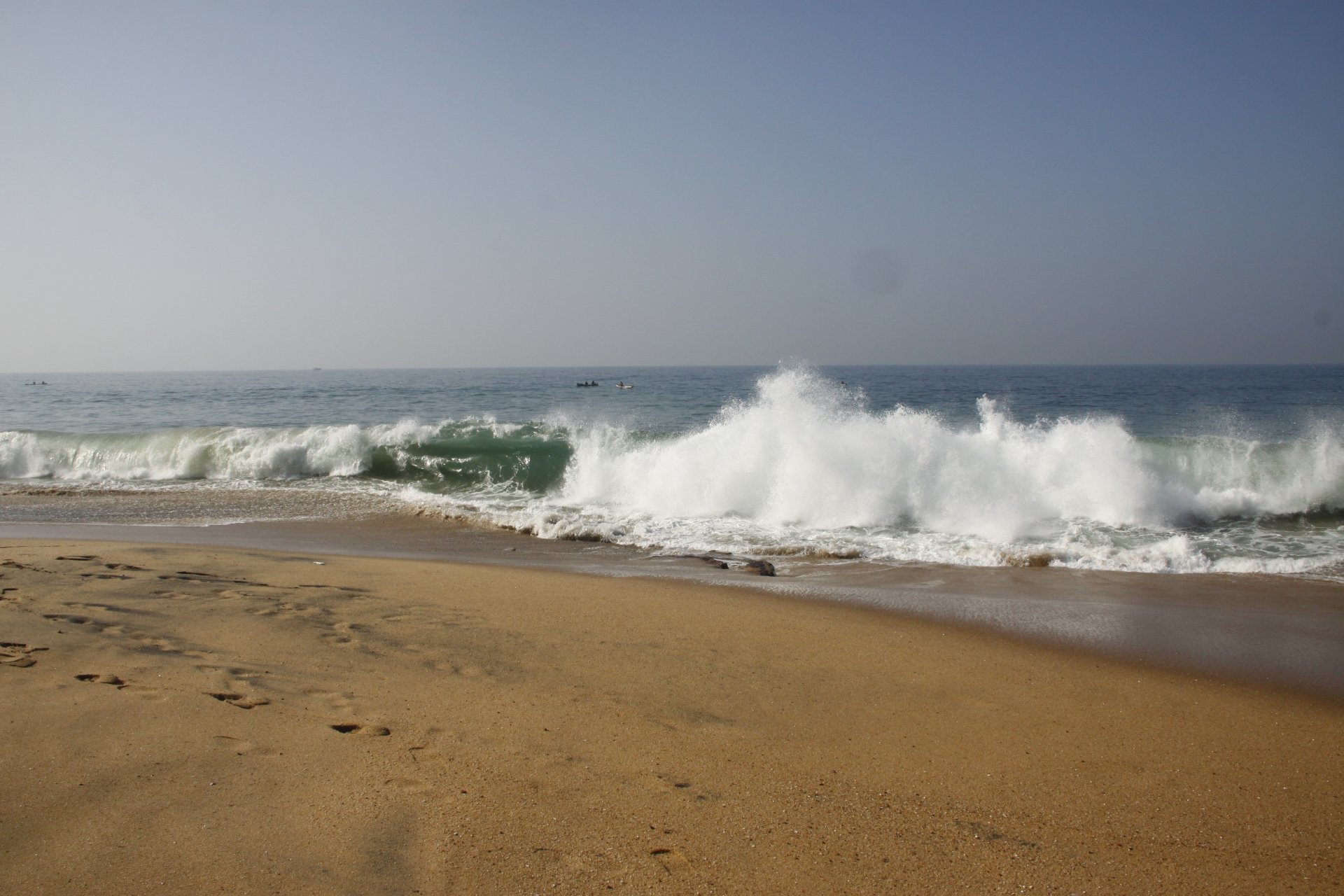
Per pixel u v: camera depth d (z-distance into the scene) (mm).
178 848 2496
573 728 3703
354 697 3873
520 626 5375
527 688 4191
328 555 8117
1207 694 4566
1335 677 4855
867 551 8508
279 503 11766
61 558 6715
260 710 3588
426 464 13945
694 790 3172
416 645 4816
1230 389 41312
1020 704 4348
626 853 2676
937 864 2734
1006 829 3008
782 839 2840
